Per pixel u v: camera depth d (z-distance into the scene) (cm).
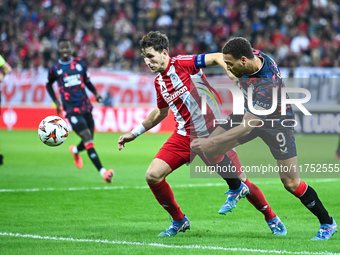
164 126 4316
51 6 5828
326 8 4994
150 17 5456
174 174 2289
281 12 5000
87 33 5388
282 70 3988
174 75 1150
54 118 1366
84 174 2242
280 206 1542
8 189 1833
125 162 2647
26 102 4534
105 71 4356
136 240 1123
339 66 4256
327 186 1906
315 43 4631
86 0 5725
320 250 1022
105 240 1121
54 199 1652
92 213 1443
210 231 1221
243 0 5272
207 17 5209
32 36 5662
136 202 1611
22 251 1021
